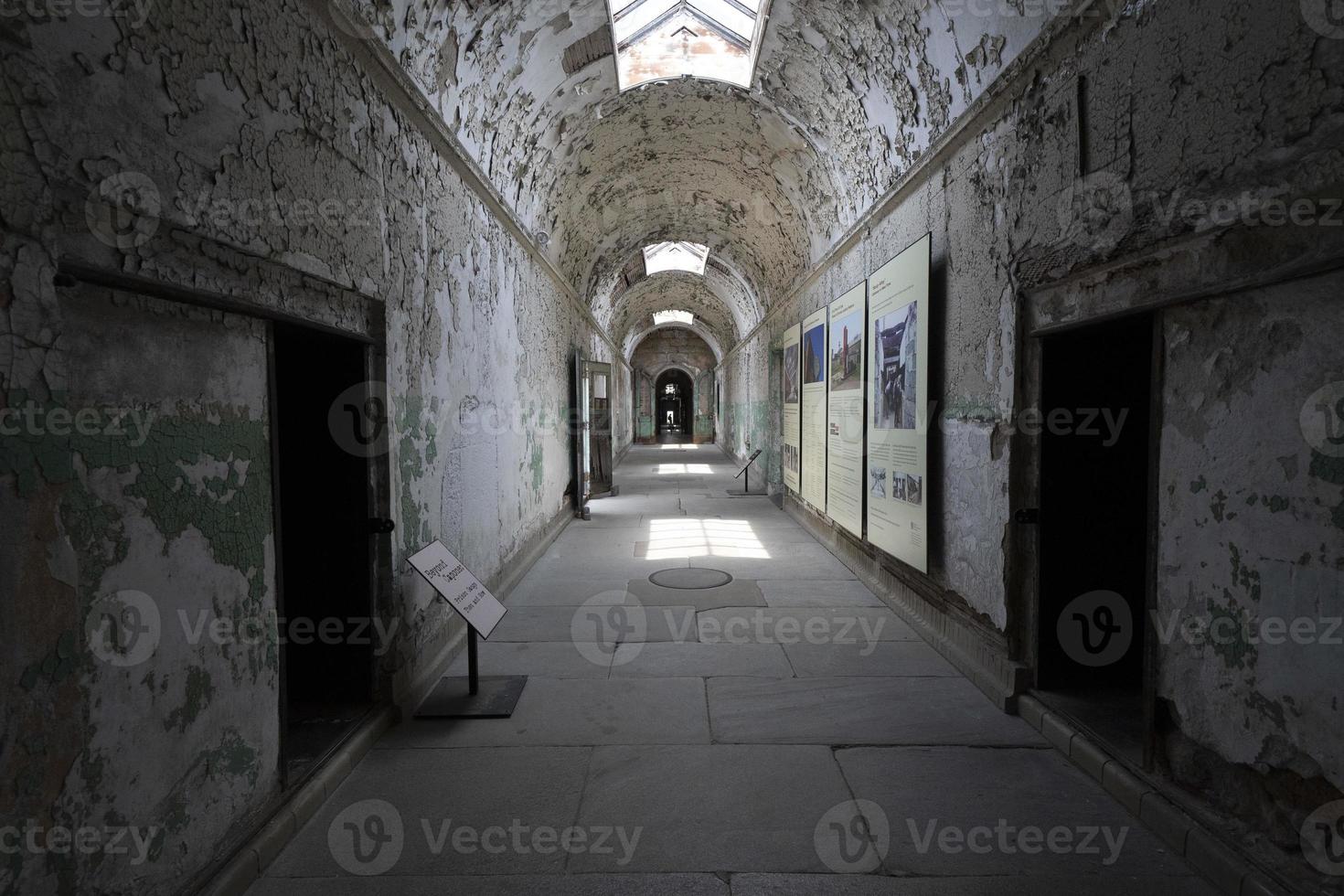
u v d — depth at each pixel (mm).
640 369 31234
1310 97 1912
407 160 3684
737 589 6082
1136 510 3582
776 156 7672
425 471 3975
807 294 8945
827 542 7652
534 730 3459
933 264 4590
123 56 1715
